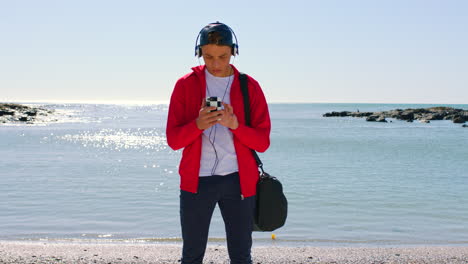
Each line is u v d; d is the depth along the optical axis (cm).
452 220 838
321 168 1673
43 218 832
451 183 1308
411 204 988
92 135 3878
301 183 1296
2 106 7406
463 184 1288
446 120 6562
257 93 288
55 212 887
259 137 274
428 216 872
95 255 549
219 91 282
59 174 1479
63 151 2394
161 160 1967
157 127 5447
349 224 798
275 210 284
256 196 287
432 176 1461
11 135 3731
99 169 1623
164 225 785
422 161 1931
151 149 2575
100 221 812
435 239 700
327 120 7275
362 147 2670
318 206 962
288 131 4431
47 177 1405
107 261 520
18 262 507
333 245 650
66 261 517
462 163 1852
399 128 4875
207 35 265
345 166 1739
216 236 698
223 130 277
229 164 277
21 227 761
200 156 275
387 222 820
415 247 625
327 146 2752
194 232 278
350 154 2245
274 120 7331
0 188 1182
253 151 285
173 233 730
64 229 750
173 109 282
